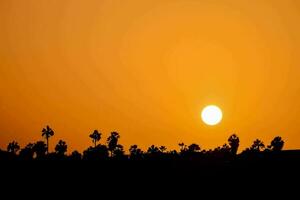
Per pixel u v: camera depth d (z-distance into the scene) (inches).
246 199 5546.3
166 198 5920.3
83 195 6171.3
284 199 5403.5
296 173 6609.3
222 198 5689.0
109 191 6432.1
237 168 7337.6
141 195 6161.4
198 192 6141.7
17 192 6240.2
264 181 6328.7
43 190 6422.2
